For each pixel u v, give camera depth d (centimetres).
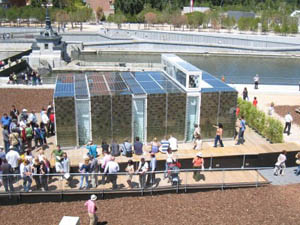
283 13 9812
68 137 2184
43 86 3744
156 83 2472
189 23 9631
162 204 1625
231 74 5538
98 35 8088
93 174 1641
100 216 1531
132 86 2367
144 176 1678
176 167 1697
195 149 2055
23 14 9312
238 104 2964
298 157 1895
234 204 1623
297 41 7769
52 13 9500
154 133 2278
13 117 2392
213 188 1753
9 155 1717
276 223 1484
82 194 1658
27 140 2155
